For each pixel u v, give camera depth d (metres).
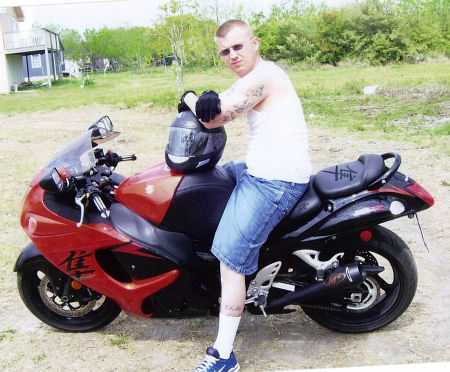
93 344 2.91
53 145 8.09
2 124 10.26
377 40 12.16
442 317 3.02
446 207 4.66
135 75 17.56
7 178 6.17
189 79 14.04
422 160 6.10
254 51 2.46
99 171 2.72
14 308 3.32
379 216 2.52
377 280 2.88
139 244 2.61
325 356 2.72
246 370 2.63
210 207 2.62
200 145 2.51
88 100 12.84
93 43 18.25
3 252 4.07
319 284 2.63
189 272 2.67
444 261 3.69
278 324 3.04
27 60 20.31
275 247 2.60
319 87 10.67
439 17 12.05
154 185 2.61
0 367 2.71
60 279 2.86
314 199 2.56
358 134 7.64
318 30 12.41
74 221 2.63
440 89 9.66
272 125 2.40
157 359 2.76
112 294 2.71
